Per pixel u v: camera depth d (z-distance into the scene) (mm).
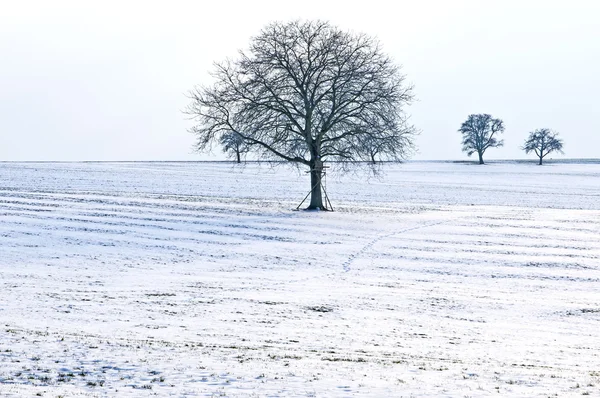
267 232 40062
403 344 16016
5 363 11188
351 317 19734
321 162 51000
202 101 50188
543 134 157250
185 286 24625
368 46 50250
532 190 83188
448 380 11398
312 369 11906
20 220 41125
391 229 42750
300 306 21250
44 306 19156
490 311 21906
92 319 17516
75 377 10477
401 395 9961
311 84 50719
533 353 15523
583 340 17766
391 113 49625
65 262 29438
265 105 49312
